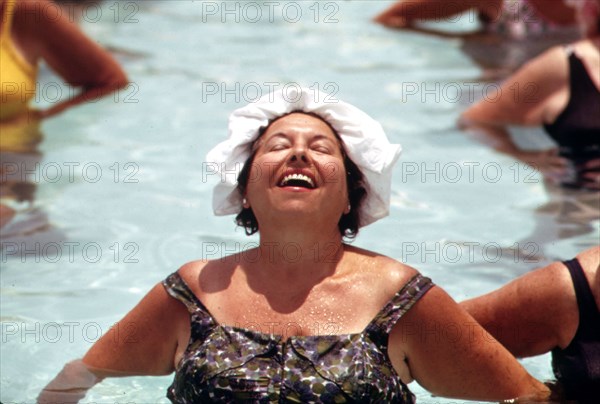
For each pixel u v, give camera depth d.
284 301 8.08
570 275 8.83
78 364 8.79
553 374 9.08
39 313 10.08
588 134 14.10
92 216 12.25
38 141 14.43
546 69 14.62
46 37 15.38
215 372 7.73
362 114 8.60
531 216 12.30
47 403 8.50
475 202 12.71
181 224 12.13
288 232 8.10
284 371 7.70
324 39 19.48
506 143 14.46
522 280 9.10
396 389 7.86
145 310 8.39
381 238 11.73
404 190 13.11
